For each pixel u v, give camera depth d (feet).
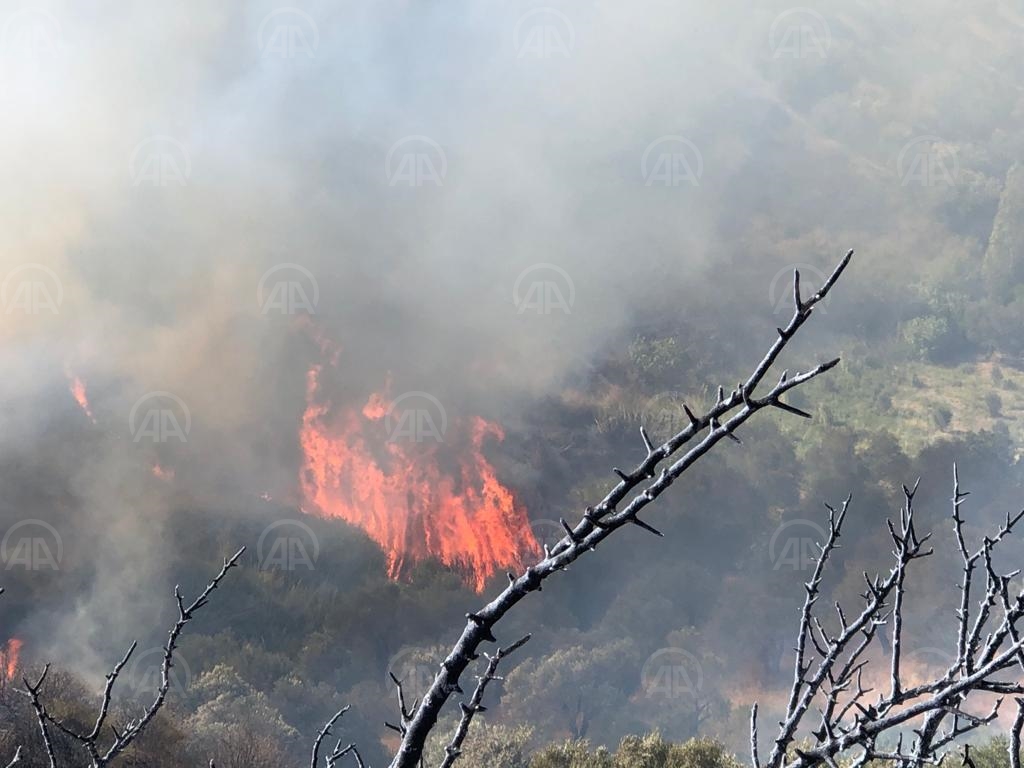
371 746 236.84
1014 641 17.60
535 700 263.08
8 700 107.24
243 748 162.20
